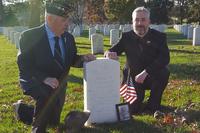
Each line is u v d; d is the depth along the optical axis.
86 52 9.15
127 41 3.40
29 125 3.09
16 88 4.76
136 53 3.38
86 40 13.32
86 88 3.01
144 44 3.36
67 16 2.79
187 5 31.19
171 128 2.91
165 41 3.38
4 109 3.59
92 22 25.55
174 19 35.31
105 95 3.04
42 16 18.70
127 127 2.95
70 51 2.94
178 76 5.21
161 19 30.17
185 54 8.15
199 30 10.41
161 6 30.12
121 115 3.10
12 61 7.72
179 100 3.85
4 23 31.25
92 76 2.99
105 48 9.94
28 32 2.81
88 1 25.25
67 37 2.94
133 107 3.39
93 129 2.92
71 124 2.88
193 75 5.33
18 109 3.17
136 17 3.31
